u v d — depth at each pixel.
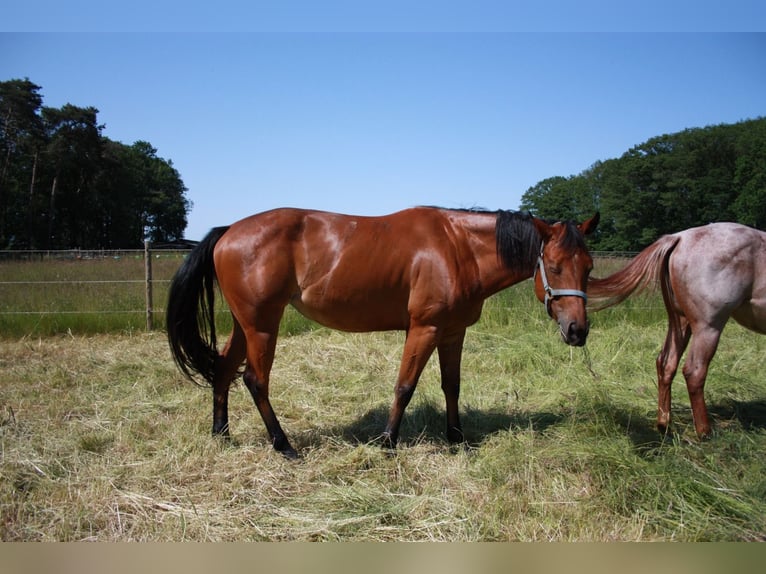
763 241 3.79
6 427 4.10
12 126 38.72
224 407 4.05
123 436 3.95
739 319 4.07
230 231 3.84
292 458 3.66
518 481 3.31
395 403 3.78
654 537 2.80
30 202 40.12
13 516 2.90
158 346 7.25
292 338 7.69
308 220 3.80
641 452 3.83
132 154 57.28
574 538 2.78
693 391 3.95
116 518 2.90
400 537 2.80
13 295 8.55
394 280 3.68
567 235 3.55
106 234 49.72
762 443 3.88
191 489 3.21
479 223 3.80
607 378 5.57
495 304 8.78
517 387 5.44
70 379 5.59
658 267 4.12
